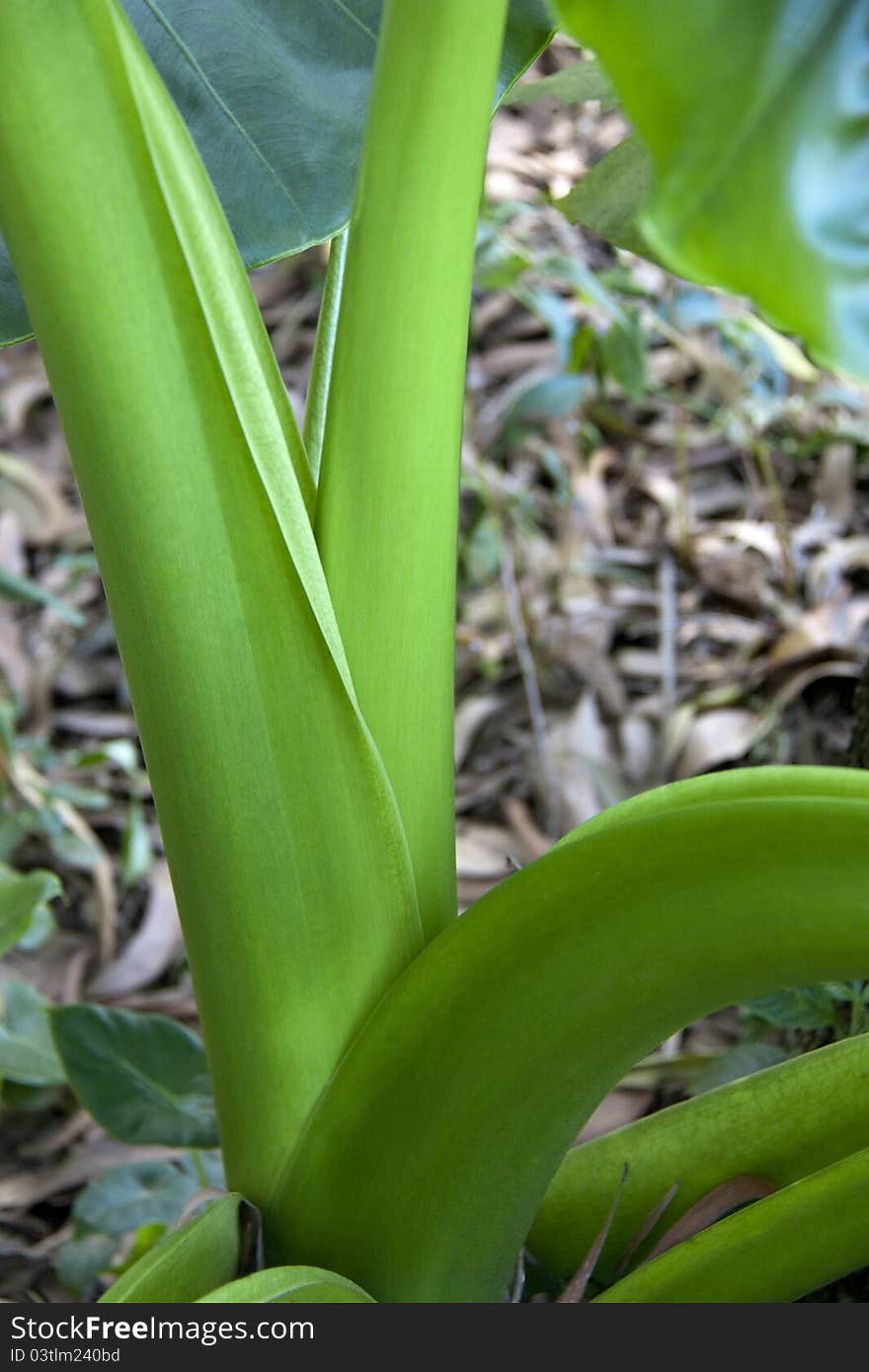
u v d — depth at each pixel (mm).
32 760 1921
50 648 2137
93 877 1786
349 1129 691
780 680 1698
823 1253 656
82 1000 1610
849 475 1973
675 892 624
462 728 1851
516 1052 664
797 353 1564
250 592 664
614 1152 779
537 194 2322
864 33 528
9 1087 1396
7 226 647
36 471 2436
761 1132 756
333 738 676
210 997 706
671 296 1756
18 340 755
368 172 660
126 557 662
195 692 669
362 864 689
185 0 760
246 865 683
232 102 761
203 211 668
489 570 1928
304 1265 686
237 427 651
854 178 525
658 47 530
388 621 693
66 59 632
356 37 759
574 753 1756
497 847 1704
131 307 644
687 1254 667
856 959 617
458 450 693
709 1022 1393
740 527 1957
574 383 1646
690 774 1681
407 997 667
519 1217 719
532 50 758
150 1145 931
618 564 2006
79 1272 1078
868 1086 741
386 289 667
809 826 601
